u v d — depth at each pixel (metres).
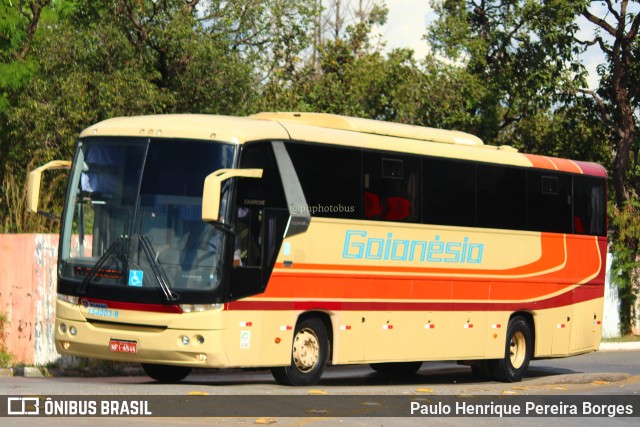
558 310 21.31
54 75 29.11
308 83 38.56
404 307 17.62
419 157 17.98
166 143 14.86
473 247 19.09
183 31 30.72
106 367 18.70
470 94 35.81
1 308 18.98
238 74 31.27
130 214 14.75
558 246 21.23
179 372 17.34
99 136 15.31
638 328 34.50
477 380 21.09
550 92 35.88
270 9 36.53
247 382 17.38
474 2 37.16
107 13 31.30
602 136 38.09
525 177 20.42
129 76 28.92
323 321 16.45
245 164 14.86
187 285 14.39
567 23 35.62
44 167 15.70
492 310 19.58
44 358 18.61
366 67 38.06
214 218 13.86
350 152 16.67
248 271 14.86
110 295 14.65
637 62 36.69
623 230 33.91
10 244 19.02
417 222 17.88
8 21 31.33
